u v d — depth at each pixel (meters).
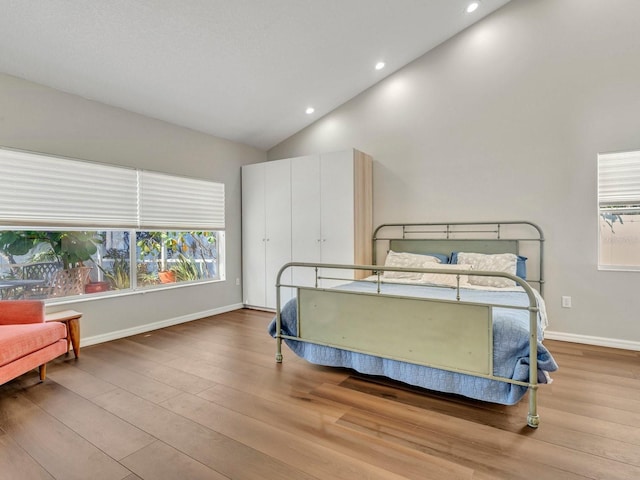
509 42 3.68
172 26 2.78
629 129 3.20
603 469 1.58
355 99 4.62
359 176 4.20
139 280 3.95
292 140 5.18
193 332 3.84
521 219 3.66
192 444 1.78
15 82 2.91
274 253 4.74
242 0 2.71
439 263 3.73
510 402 2.00
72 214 3.27
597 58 3.30
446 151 4.04
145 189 3.87
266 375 2.66
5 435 1.87
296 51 3.45
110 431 1.91
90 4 2.43
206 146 4.57
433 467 1.60
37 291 3.23
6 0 2.29
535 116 3.58
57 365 2.87
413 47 3.94
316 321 2.69
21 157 2.95
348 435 1.86
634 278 3.22
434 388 2.24
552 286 3.53
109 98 3.46
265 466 1.61
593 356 3.04
